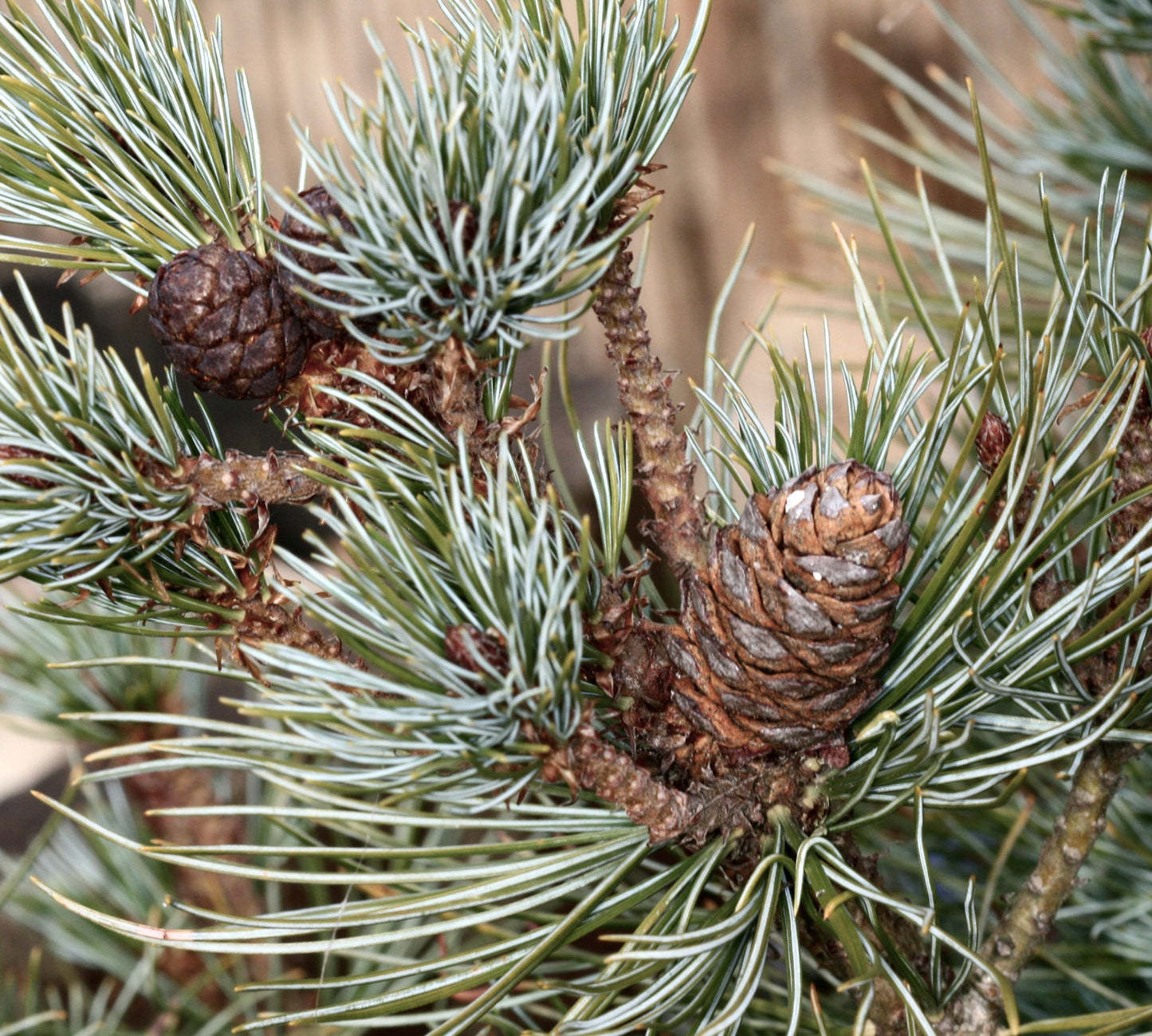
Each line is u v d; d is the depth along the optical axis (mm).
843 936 510
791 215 1961
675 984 515
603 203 503
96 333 1599
